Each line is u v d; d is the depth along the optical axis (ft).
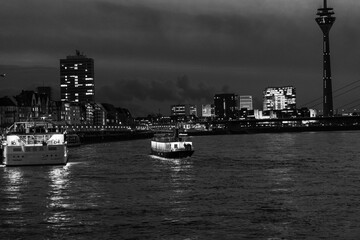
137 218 251.60
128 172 441.27
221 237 220.02
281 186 343.05
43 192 328.70
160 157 622.13
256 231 227.61
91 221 246.68
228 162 533.96
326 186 340.18
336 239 216.95
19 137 489.26
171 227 234.99
